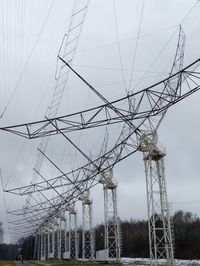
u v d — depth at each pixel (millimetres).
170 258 36250
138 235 122688
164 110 31688
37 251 166125
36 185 57875
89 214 78000
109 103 29703
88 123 30297
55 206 76312
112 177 60188
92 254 74938
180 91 28703
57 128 30391
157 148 37469
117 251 57438
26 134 30500
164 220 36656
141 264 56094
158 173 37531
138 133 37906
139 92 29516
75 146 39062
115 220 58969
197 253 93188
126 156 42250
